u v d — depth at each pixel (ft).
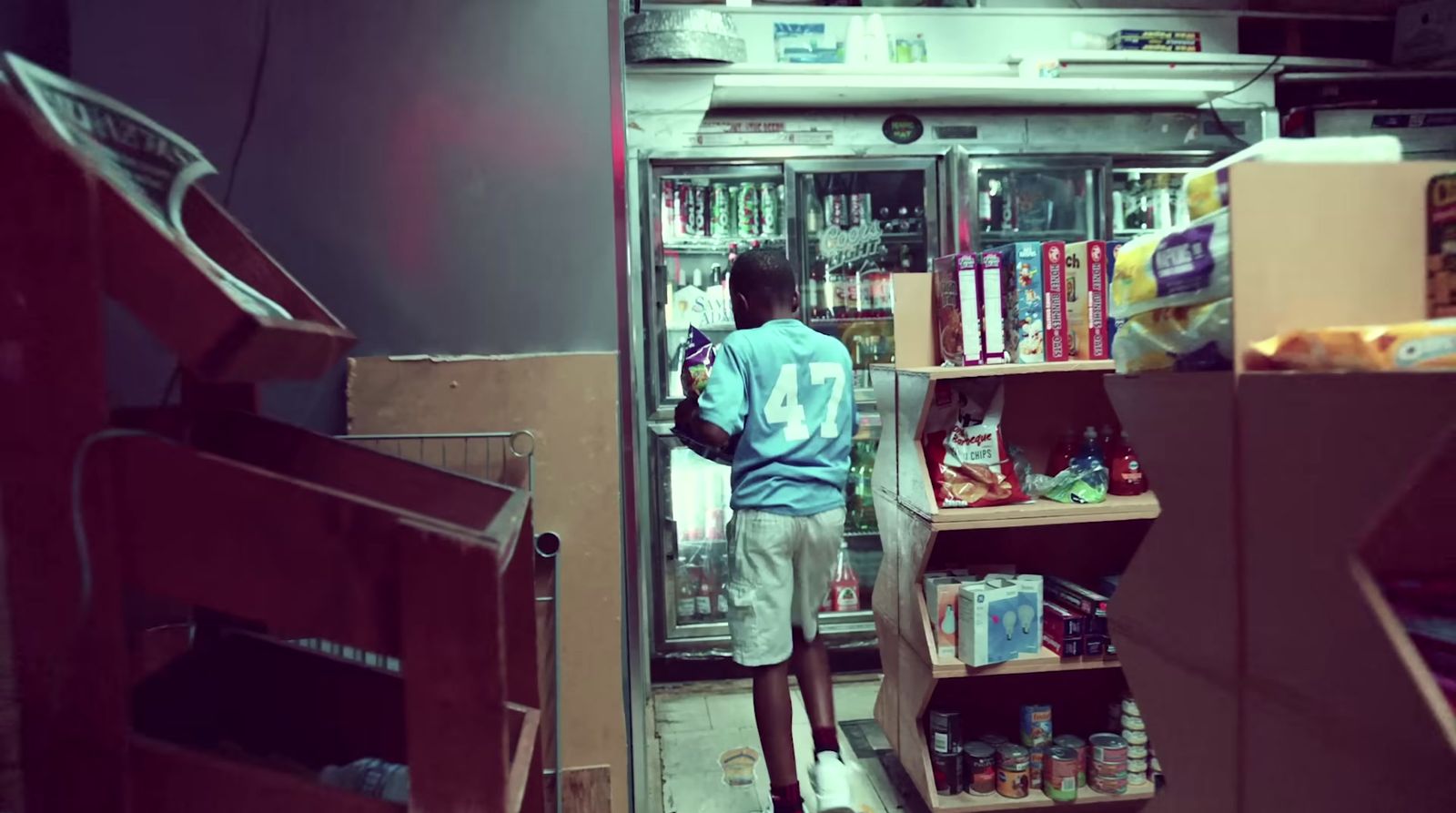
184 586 2.73
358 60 6.40
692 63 10.52
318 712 3.69
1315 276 3.55
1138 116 11.77
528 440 6.38
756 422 7.22
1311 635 3.10
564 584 6.43
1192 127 11.82
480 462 6.38
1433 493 3.09
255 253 3.72
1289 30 13.32
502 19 6.48
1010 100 11.34
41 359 2.63
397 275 6.47
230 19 6.29
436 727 2.74
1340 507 2.96
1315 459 3.06
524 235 6.53
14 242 2.60
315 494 2.71
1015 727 8.25
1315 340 3.18
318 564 2.72
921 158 11.58
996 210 12.68
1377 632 2.81
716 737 9.66
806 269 11.82
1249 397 3.40
